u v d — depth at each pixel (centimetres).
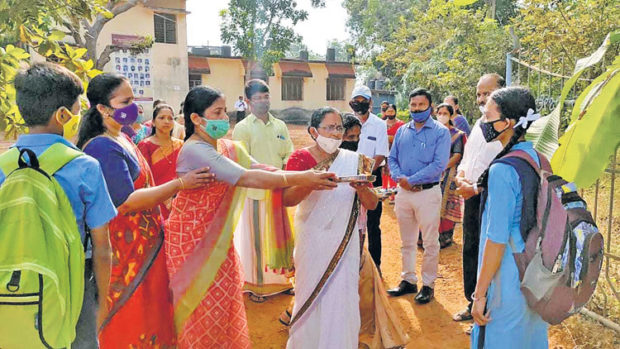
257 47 2488
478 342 265
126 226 295
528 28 995
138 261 300
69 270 200
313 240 316
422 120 467
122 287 296
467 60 1375
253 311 470
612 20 827
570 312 244
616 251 538
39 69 207
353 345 319
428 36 1775
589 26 843
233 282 325
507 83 580
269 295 493
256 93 489
